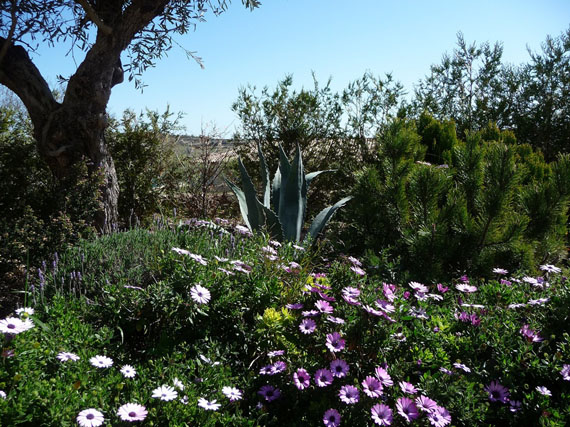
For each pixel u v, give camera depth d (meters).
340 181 7.57
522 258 4.19
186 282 2.74
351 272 3.05
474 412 2.11
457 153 4.95
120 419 1.87
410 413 2.04
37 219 4.68
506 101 10.43
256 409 2.21
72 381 2.08
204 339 2.61
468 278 4.06
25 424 1.79
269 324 2.58
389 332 2.48
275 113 7.84
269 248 3.45
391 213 4.83
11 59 5.36
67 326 2.46
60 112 5.50
